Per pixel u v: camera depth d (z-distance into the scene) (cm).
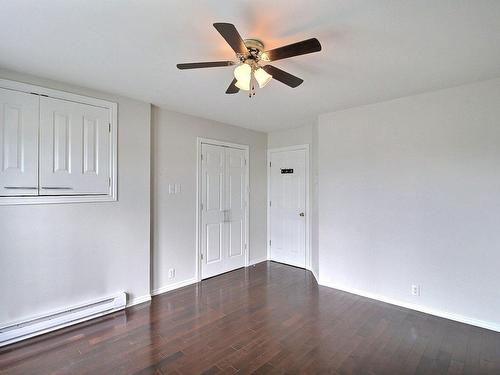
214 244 407
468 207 262
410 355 214
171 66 226
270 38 183
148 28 173
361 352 217
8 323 229
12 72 232
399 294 301
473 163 259
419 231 288
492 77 246
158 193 341
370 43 189
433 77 245
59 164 256
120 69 232
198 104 326
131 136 305
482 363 204
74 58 212
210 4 150
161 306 302
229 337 239
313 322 265
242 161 450
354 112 335
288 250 466
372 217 321
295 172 453
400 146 300
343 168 344
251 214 466
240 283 375
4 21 164
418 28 171
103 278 283
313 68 227
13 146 232
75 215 266
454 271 269
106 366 200
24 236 238
